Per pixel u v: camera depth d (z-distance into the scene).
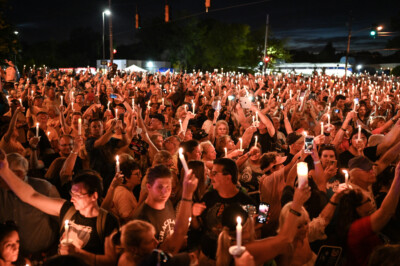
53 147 7.75
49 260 2.73
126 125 9.06
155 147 6.82
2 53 8.39
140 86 18.59
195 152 5.77
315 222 4.09
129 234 3.18
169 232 4.15
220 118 11.02
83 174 3.94
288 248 3.62
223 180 4.32
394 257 2.97
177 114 10.24
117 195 4.75
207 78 28.16
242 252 2.71
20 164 4.33
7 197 4.18
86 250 3.84
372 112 12.78
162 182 4.04
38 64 64.56
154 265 2.97
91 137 6.98
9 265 3.61
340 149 7.32
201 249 3.79
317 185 5.25
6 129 7.42
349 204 3.97
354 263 3.82
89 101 13.24
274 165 5.54
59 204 4.08
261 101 14.57
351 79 30.31
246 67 69.31
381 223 3.73
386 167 5.45
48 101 11.85
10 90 13.65
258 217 4.50
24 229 4.20
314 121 10.19
